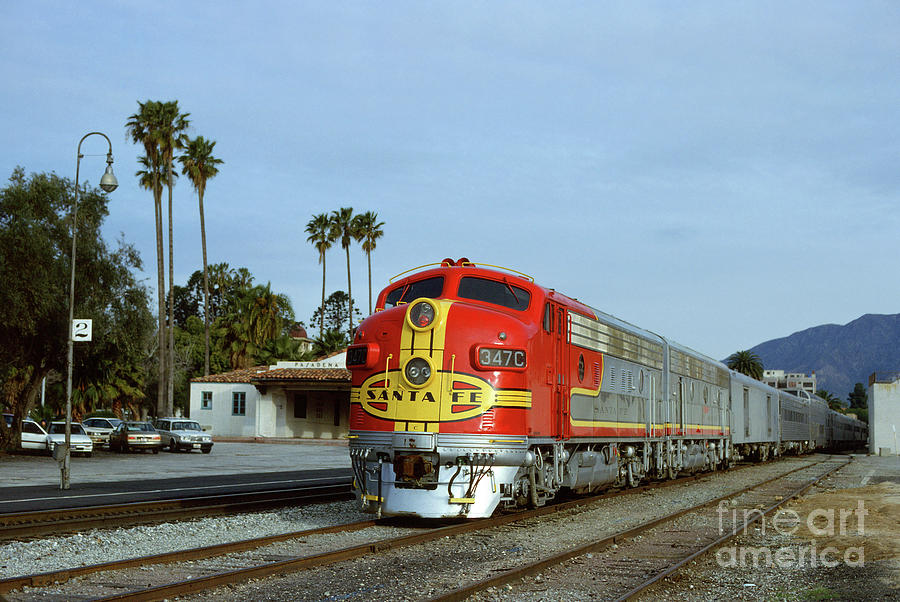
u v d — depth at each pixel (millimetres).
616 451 19047
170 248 58938
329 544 11711
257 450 44188
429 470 12859
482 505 12961
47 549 11172
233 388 58125
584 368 16688
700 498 20172
